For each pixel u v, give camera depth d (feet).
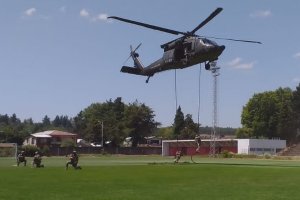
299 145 361.30
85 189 72.59
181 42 149.38
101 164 166.71
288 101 527.40
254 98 535.60
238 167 136.98
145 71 177.78
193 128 523.70
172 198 61.36
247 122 540.93
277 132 524.52
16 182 85.20
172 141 433.89
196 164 162.61
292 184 81.46
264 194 65.92
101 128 538.47
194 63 147.74
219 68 346.33
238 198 61.36
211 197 62.39
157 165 152.66
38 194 65.67
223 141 388.98
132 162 193.16
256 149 367.66
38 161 145.79
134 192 68.54
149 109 551.18
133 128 542.16
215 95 353.51
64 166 152.46
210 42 140.97
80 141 595.06
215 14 130.62
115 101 566.77
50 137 586.04
